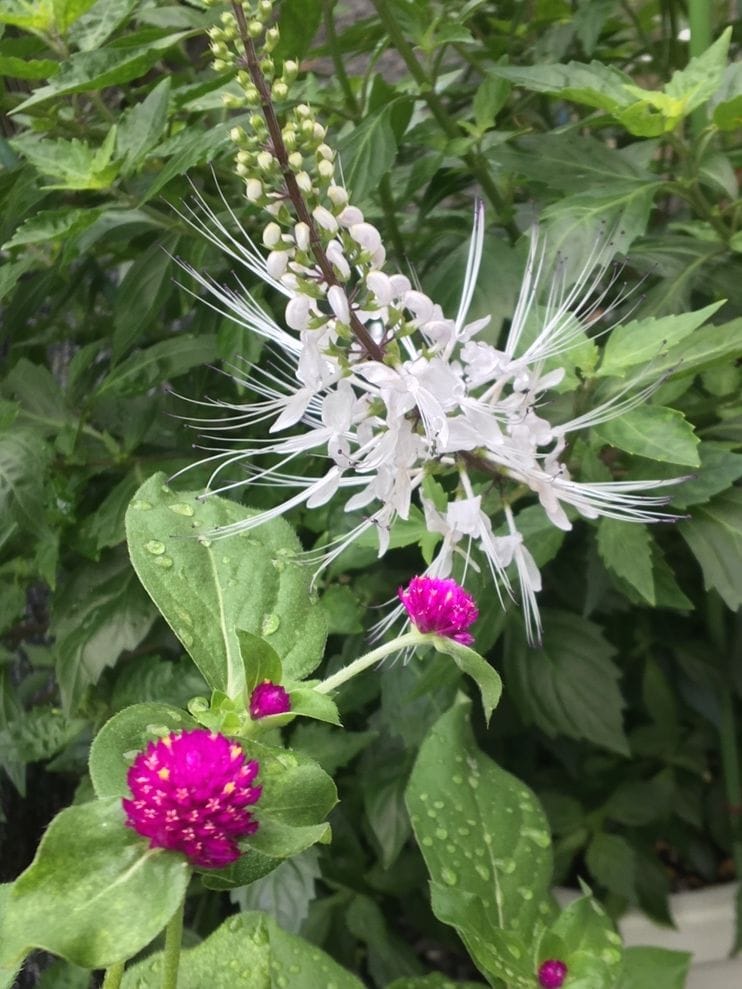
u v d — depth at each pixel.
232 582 0.20
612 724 0.35
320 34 0.49
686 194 0.30
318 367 0.20
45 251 0.36
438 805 0.26
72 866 0.14
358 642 0.34
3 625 0.32
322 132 0.19
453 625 0.19
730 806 0.43
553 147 0.30
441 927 0.41
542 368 0.25
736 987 0.42
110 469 0.33
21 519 0.28
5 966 0.13
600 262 0.28
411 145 0.35
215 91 0.32
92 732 0.34
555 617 0.37
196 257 0.30
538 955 0.23
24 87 0.37
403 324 0.20
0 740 0.33
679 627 0.45
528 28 0.41
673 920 0.42
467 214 0.36
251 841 0.14
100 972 0.34
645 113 0.28
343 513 0.31
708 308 0.25
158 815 0.14
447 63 0.45
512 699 0.41
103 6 0.30
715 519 0.28
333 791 0.17
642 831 0.44
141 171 0.32
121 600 0.30
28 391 0.33
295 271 0.19
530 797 0.27
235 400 0.33
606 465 0.30
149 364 0.31
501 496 0.25
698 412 0.32
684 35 0.43
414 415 0.21
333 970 0.25
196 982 0.20
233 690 0.19
